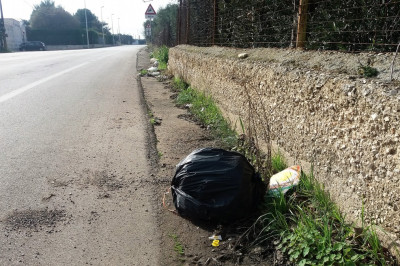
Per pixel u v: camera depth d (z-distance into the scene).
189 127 5.97
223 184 2.94
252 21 6.31
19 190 3.50
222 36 8.22
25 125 5.83
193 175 3.04
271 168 3.70
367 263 2.32
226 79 5.86
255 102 4.57
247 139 4.64
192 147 4.91
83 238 2.76
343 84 2.80
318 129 3.17
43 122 6.06
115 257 2.55
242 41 6.92
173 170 4.11
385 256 2.33
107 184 3.70
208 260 2.54
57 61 21.55
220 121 5.97
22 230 2.82
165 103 8.08
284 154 3.85
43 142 4.98
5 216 3.02
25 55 28.47
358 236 2.51
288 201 3.06
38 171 3.97
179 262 2.52
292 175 3.37
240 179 2.96
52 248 2.62
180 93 8.84
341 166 2.85
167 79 12.28
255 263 2.51
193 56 8.61
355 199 2.68
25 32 71.12
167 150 4.79
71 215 3.08
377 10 3.60
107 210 3.18
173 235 2.84
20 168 4.04
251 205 3.04
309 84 3.27
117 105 7.70
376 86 2.49
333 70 3.30
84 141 5.07
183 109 7.41
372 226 2.48
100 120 6.32
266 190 3.34
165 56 17.94
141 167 4.16
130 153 4.62
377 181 2.44
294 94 3.56
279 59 4.39
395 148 2.28
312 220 2.68
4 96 8.34
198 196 2.98
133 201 3.37
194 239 2.80
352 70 3.11
